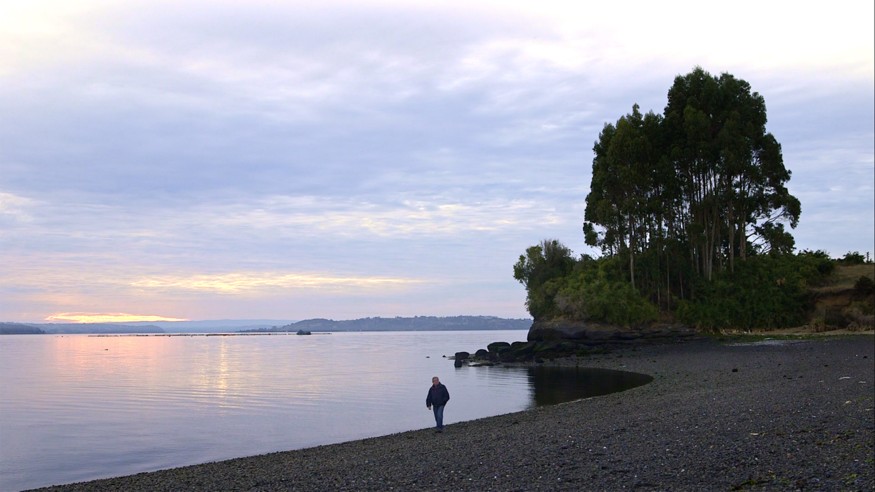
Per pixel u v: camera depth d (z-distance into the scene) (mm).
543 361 72875
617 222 80938
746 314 78750
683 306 79500
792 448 17656
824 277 84375
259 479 19547
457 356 88062
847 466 15242
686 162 82250
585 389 45812
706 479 15164
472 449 22359
